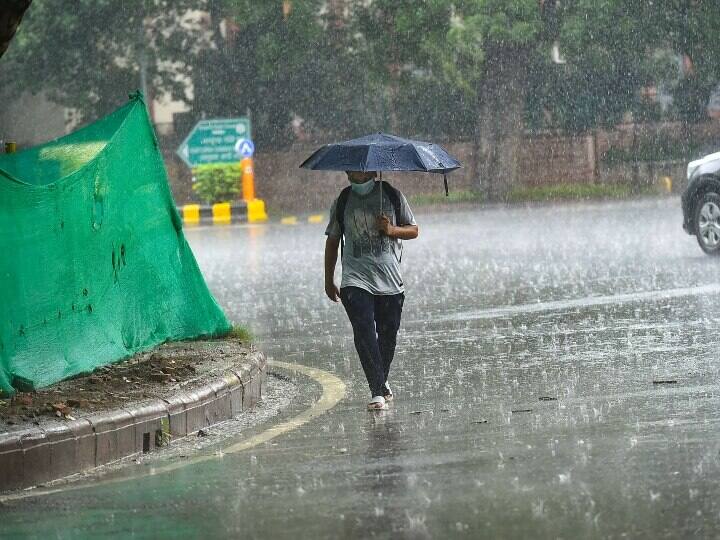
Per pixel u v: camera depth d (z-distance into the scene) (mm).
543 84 71938
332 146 15516
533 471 11547
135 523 10422
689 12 67500
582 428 13523
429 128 70750
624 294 26188
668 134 74125
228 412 15945
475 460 12164
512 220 52875
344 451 13070
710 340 19625
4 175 14156
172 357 17453
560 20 68062
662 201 62781
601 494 10578
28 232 14953
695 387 15711
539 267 32719
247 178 61125
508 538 9391
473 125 71062
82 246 16297
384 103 69750
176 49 67125
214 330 19391
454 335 21844
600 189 71375
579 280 29219
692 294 25500
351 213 15773
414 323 23656
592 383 16484
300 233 50031
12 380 14672
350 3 67000
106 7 64250
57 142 18672
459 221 53500
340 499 10844
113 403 14297
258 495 11203
